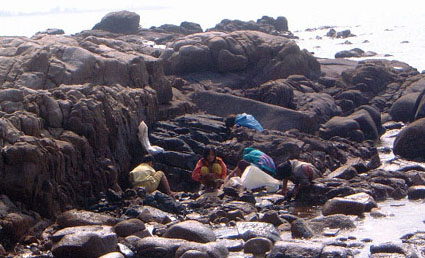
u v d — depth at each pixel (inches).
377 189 468.1
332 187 467.8
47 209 394.0
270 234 371.2
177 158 506.9
